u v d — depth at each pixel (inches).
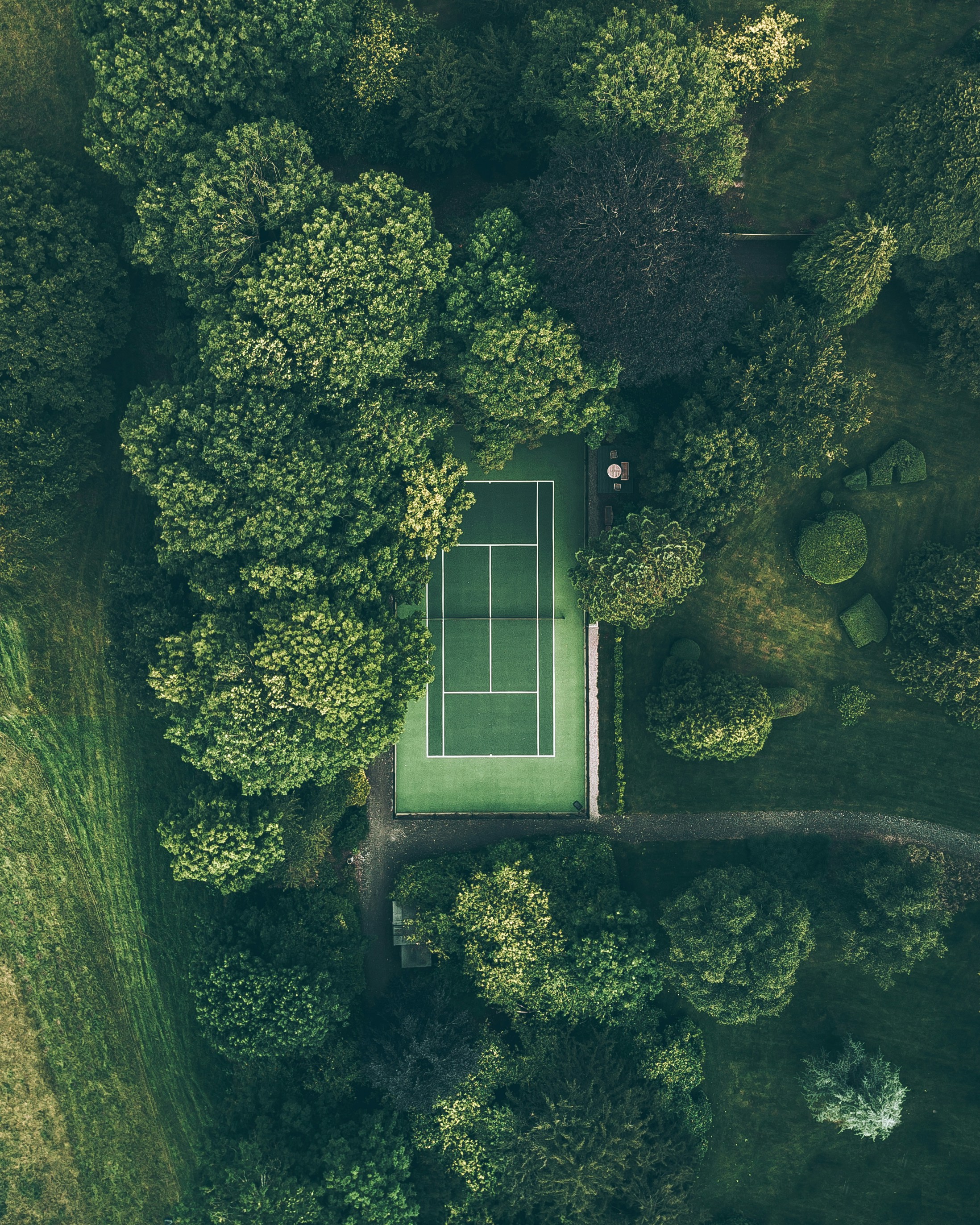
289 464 1435.8
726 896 1621.6
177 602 1598.2
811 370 1581.0
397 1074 1599.4
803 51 1774.1
